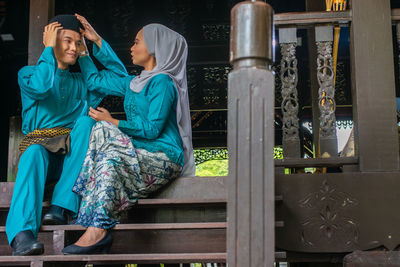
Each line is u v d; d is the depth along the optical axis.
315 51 6.17
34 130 3.87
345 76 9.62
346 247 3.73
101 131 3.51
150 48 4.08
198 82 9.94
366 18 4.04
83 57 4.24
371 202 3.78
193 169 4.00
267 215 2.30
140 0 10.13
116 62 4.29
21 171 3.50
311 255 3.85
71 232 3.53
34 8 4.57
